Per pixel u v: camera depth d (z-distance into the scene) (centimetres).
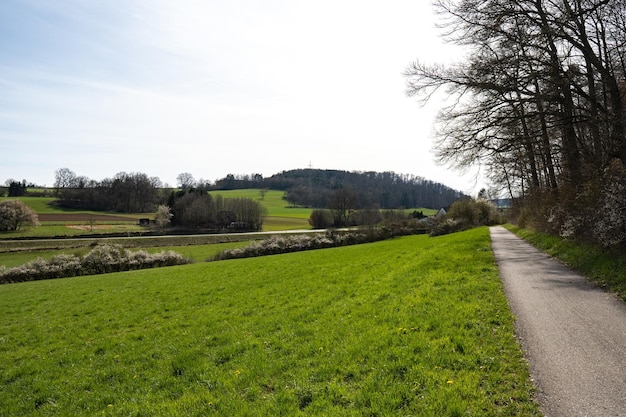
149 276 2847
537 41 1700
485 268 1454
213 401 671
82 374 949
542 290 1095
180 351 1003
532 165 2977
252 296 1645
